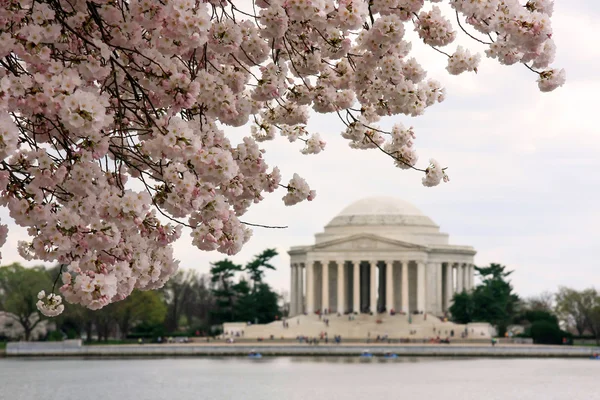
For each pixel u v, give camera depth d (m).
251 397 138.25
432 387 152.88
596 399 137.25
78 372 186.50
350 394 141.88
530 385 157.00
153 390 148.50
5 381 164.25
